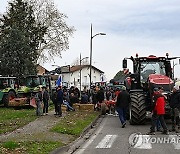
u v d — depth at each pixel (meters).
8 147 12.91
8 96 31.75
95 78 102.75
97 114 26.75
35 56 44.06
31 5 59.25
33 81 34.72
